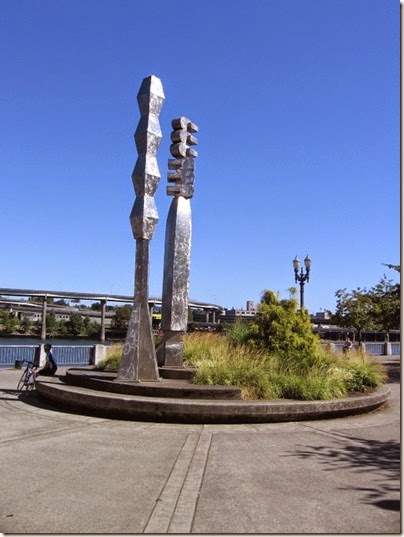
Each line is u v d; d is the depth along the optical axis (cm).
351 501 541
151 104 1237
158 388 1047
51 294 7181
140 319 1161
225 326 2047
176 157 1396
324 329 6353
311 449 770
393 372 2222
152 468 655
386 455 736
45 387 1155
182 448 764
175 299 1324
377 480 616
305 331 1497
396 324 3209
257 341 1477
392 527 472
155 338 1570
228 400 1026
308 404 1011
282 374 1159
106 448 755
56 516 491
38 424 925
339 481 611
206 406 957
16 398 1238
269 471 650
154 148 1231
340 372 1245
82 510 508
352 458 717
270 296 1562
